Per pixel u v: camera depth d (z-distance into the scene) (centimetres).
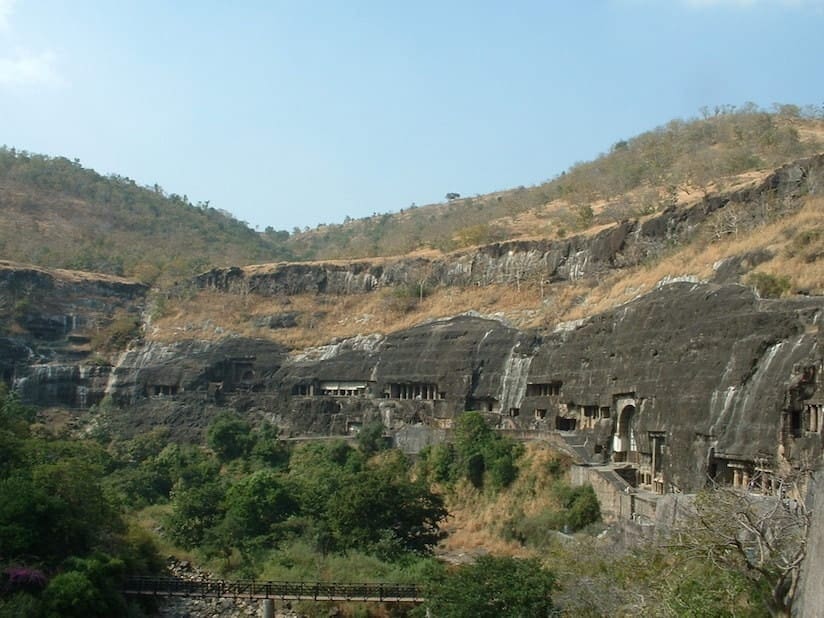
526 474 7956
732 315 6612
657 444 6994
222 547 7019
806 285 6494
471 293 11625
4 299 13200
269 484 7494
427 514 6969
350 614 5631
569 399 8544
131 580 5872
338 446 9969
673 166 15450
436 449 8975
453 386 10150
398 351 11181
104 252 17462
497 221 15875
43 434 10544
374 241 19338
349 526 6838
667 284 8131
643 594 3744
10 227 17938
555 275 10931
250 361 12494
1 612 4803
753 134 16062
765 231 7838
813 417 5366
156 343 13088
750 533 3644
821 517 2753
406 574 6050
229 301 13788
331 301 13238
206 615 5734
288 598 5772
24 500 5650
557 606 4319
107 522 6488
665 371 7088
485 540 7375
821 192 8294
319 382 11825
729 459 5897
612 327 8319
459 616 4469
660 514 5547
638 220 10300
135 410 12350
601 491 6938
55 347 13175
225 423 10725
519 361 9638
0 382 10712
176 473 9775
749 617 3338
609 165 17900
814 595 2717
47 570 5397
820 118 17012
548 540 6806
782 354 5825
